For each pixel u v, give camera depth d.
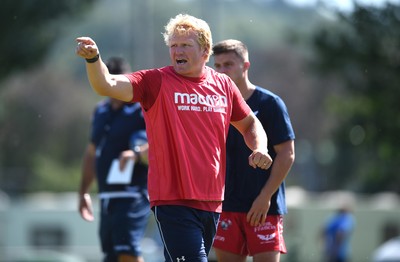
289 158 23.53
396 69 55.66
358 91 60.44
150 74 19.28
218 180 19.69
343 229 69.25
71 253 80.38
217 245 24.45
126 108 30.41
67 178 154.62
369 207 89.56
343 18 54.25
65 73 191.50
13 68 72.19
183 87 19.41
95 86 18.20
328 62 58.78
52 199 111.50
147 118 19.52
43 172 153.38
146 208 30.17
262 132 20.62
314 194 128.00
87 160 31.61
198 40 19.41
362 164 127.81
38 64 73.75
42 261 58.28
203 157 19.39
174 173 19.34
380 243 88.19
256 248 23.98
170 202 19.31
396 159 64.06
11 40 70.50
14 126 164.62
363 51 55.69
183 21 19.52
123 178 29.69
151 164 19.61
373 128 59.88
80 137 180.75
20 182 131.50
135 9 118.56
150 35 127.81
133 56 116.69
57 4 70.69
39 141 171.38
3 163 159.88
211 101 19.66
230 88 20.34
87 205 31.66
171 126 19.22
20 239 81.62
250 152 23.81
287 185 152.25
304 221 82.88
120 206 29.80
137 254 29.77
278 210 24.03
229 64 23.80
